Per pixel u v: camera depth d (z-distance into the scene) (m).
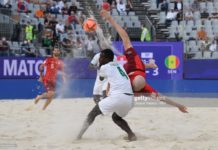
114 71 13.12
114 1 37.03
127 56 13.80
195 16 36.91
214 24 36.34
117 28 13.95
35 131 15.38
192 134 15.16
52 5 35.91
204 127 16.92
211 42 34.06
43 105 23.89
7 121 17.91
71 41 32.41
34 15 34.59
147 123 17.83
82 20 35.00
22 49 30.97
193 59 31.50
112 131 15.46
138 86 13.46
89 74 30.52
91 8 36.28
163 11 37.09
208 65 31.56
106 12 13.98
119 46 30.28
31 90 29.95
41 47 31.69
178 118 19.48
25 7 34.59
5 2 33.56
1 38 31.00
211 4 38.00
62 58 30.28
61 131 15.30
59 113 20.53
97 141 13.54
